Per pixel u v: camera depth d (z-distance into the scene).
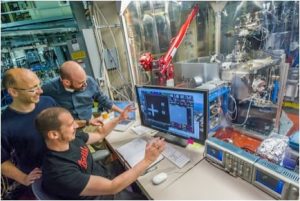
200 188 0.91
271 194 0.81
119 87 2.99
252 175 0.86
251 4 2.21
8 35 2.39
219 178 0.96
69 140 1.00
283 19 2.30
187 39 2.33
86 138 1.37
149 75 1.88
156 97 1.29
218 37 1.96
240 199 0.83
